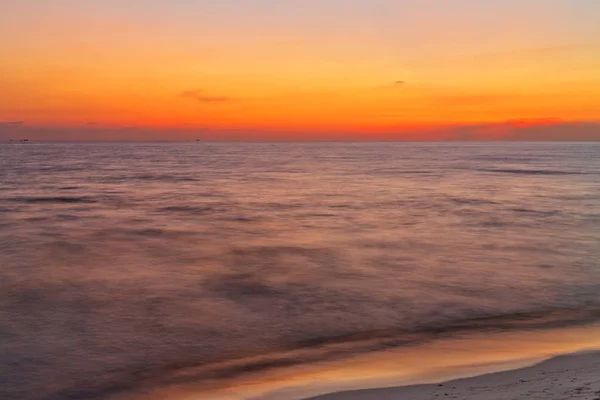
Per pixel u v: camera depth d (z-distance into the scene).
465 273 18.05
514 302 14.64
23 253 21.52
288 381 9.08
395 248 22.55
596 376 8.17
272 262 19.86
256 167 100.06
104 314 13.65
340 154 196.62
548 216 32.34
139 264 19.58
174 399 8.70
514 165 101.81
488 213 33.91
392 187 54.28
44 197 43.25
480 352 10.34
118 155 170.25
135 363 10.41
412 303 14.58
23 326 12.71
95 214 33.66
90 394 9.09
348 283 16.80
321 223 29.97
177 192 49.16
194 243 23.81
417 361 9.91
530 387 7.77
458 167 96.06
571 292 15.61
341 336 11.92
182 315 13.55
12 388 9.35
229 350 11.10
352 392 8.20
